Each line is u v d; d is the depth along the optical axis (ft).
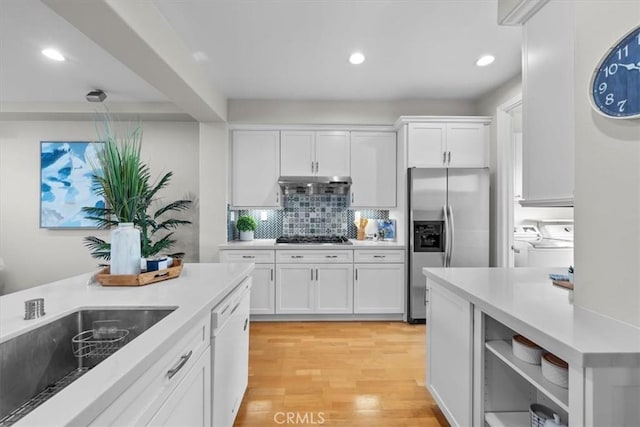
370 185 12.23
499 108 10.69
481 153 11.27
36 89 10.22
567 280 5.24
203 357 4.04
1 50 7.75
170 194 12.91
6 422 2.98
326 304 11.31
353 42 7.88
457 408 5.18
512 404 4.71
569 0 4.57
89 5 4.63
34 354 3.34
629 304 3.39
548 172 4.97
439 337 5.92
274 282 11.28
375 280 11.29
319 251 11.29
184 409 3.46
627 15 3.43
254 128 12.15
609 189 3.62
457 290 5.11
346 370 7.79
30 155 12.40
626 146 3.42
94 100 10.41
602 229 3.70
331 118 12.07
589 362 2.74
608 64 3.56
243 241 12.66
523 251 12.38
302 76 9.89
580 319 3.57
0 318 3.50
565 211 14.32
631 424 2.81
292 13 6.66
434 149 11.23
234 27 7.13
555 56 4.81
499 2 5.66
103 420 2.11
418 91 11.18
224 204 11.70
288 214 13.55
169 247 12.85
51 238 12.50
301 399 6.59
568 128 4.58
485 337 4.66
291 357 8.48
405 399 6.62
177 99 9.22
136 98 11.09
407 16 6.84
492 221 11.15
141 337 2.91
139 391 2.55
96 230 12.60
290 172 12.18
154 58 6.49
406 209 11.18
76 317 3.89
